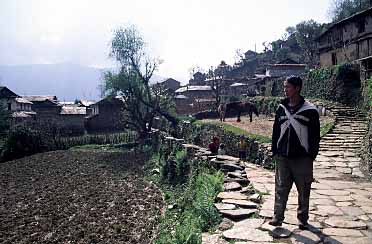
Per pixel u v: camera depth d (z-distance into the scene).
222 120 33.94
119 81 44.47
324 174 11.79
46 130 49.34
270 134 21.97
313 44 77.94
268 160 16.05
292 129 5.86
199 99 66.31
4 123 45.22
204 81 94.19
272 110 37.34
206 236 6.15
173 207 16.78
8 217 18.17
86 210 18.81
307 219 6.14
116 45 44.41
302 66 59.50
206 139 31.38
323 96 30.34
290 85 5.86
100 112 64.81
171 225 13.12
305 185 6.01
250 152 20.17
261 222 6.52
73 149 47.62
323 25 77.06
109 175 28.84
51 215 18.20
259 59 106.62
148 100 46.41
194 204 9.03
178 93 78.31
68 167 33.66
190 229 6.46
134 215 17.30
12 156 41.91
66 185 25.75
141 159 36.50
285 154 5.93
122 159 37.25
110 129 64.50
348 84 27.33
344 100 26.97
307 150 5.81
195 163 18.67
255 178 10.95
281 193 6.21
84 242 13.84
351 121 21.91
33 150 45.03
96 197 21.62
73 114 68.62
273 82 45.59
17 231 15.78
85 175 29.33
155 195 21.12
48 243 14.06
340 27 39.81
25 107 68.69
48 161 37.78
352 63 27.70
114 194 22.19
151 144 43.03
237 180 10.09
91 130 64.19
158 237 12.29
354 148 16.45
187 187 17.28
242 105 32.75
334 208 7.53
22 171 32.53
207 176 11.51
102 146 49.25
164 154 29.30
